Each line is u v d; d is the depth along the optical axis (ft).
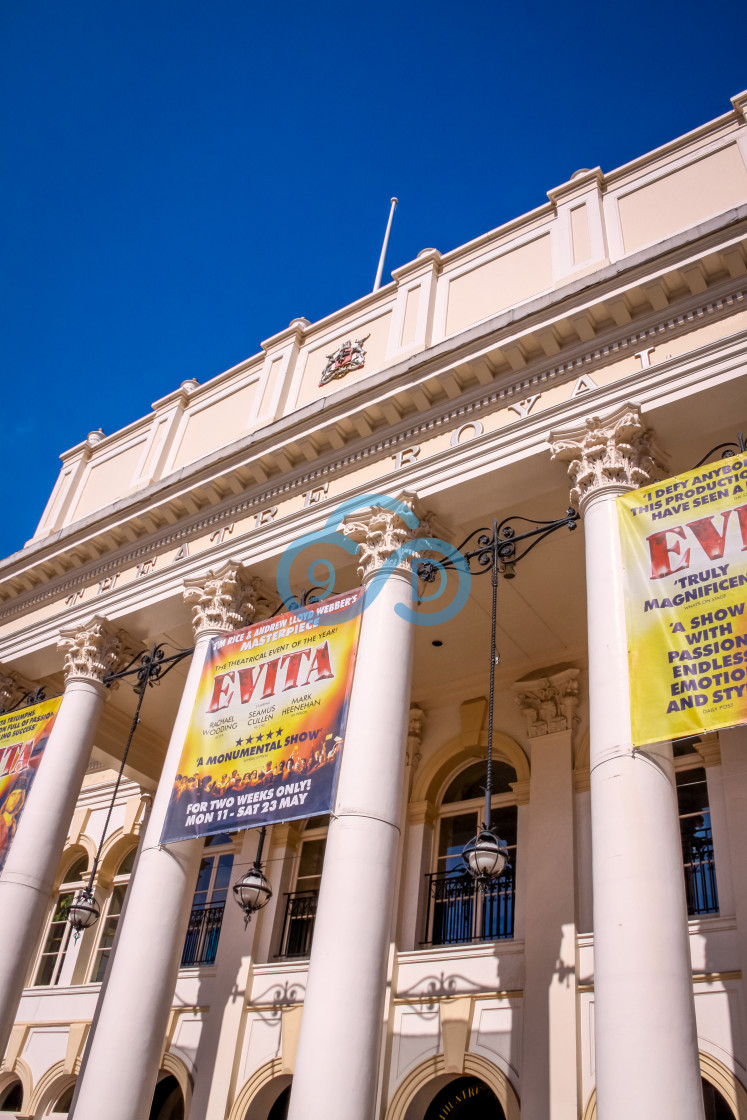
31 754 47.85
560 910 40.40
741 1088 32.24
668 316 36.55
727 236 35.04
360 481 43.32
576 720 46.14
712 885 38.29
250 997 46.88
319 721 36.11
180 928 37.24
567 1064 36.22
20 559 57.21
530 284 44.27
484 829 29.86
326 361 51.93
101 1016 35.27
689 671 28.30
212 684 41.11
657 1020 23.16
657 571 30.71
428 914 45.91
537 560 43.27
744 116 41.63
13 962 41.32
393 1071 40.55
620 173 44.78
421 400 42.04
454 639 48.80
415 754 50.47
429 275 49.29
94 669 48.91
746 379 33.24
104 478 61.82
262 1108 43.52
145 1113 33.88
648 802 26.63
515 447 37.81
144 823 60.80
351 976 29.27
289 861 51.70
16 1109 55.47
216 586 44.73
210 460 48.75
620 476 34.12
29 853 43.83
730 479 30.94
